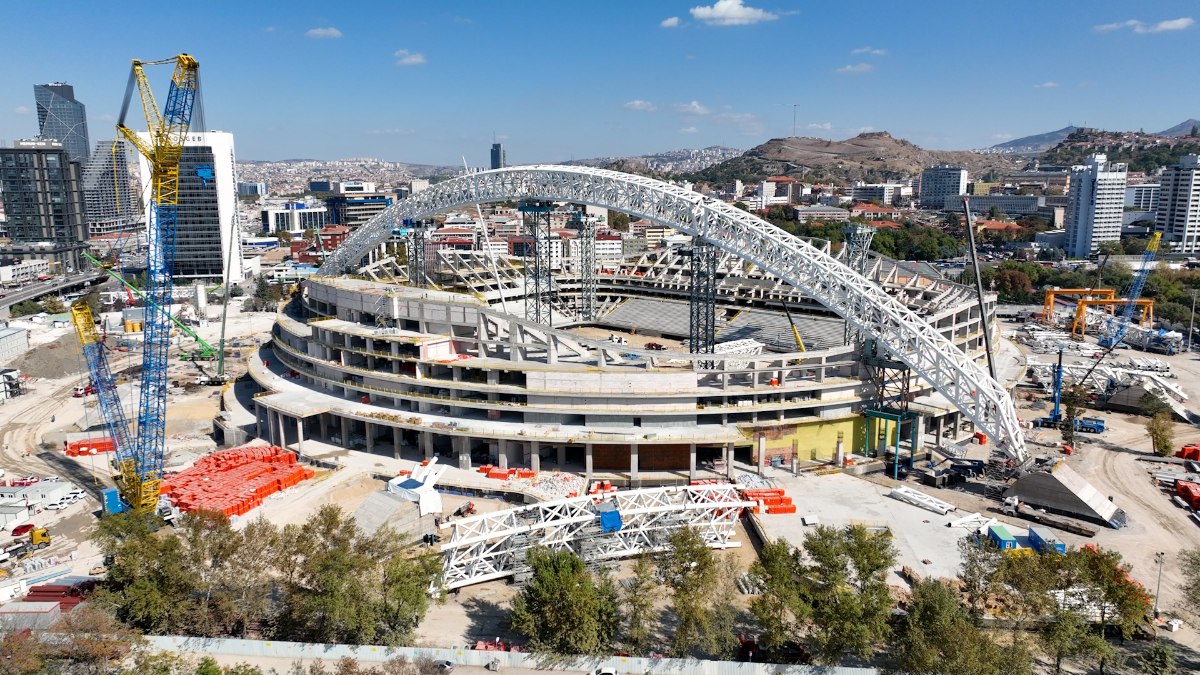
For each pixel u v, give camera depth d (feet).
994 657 256.52
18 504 425.69
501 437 455.63
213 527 333.62
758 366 490.08
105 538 352.69
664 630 315.17
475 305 516.73
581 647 288.51
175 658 292.81
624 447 467.93
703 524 371.35
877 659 294.05
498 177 632.38
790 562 309.63
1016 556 307.17
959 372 444.96
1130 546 375.45
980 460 494.18
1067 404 581.94
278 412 512.63
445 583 337.11
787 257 495.82
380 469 472.85
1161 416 536.42
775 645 285.43
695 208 526.98
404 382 504.84
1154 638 301.02
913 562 354.54
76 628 277.23
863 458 493.77
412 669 284.61
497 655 290.76
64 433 594.24
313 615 309.22
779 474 465.06
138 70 428.15
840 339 628.28
